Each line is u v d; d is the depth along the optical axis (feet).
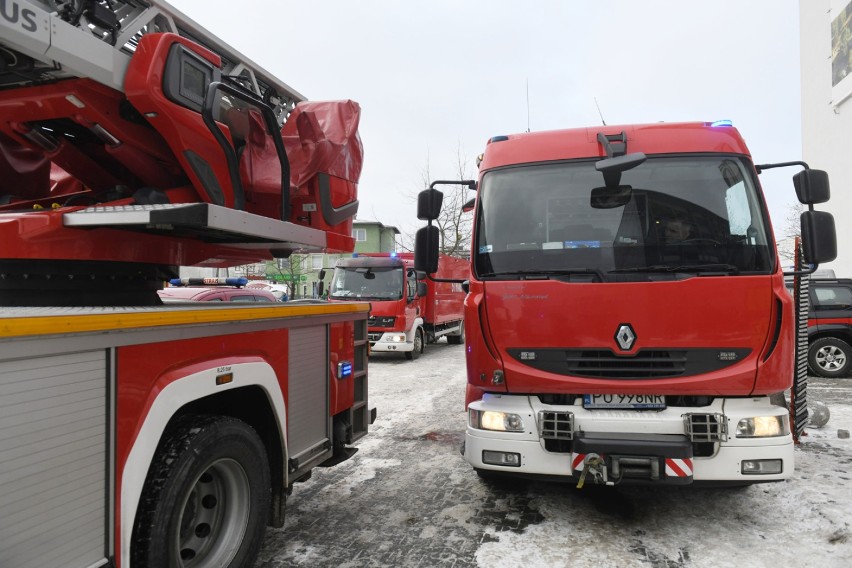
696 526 12.24
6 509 5.27
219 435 8.25
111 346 6.48
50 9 7.89
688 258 11.93
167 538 7.29
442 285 54.60
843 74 60.85
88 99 8.47
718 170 12.51
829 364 32.76
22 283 8.31
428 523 12.56
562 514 13.03
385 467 16.85
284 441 9.96
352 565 10.57
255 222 9.45
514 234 12.92
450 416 24.34
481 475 15.03
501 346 12.25
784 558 10.69
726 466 11.02
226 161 9.84
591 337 11.74
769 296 11.28
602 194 12.78
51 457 5.73
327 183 12.35
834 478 15.11
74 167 10.03
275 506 9.98
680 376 11.36
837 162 62.75
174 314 7.37
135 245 9.52
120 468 6.57
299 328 10.78
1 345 5.18
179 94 8.83
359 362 13.80
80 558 6.06
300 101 13.47
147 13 9.23
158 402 7.06
